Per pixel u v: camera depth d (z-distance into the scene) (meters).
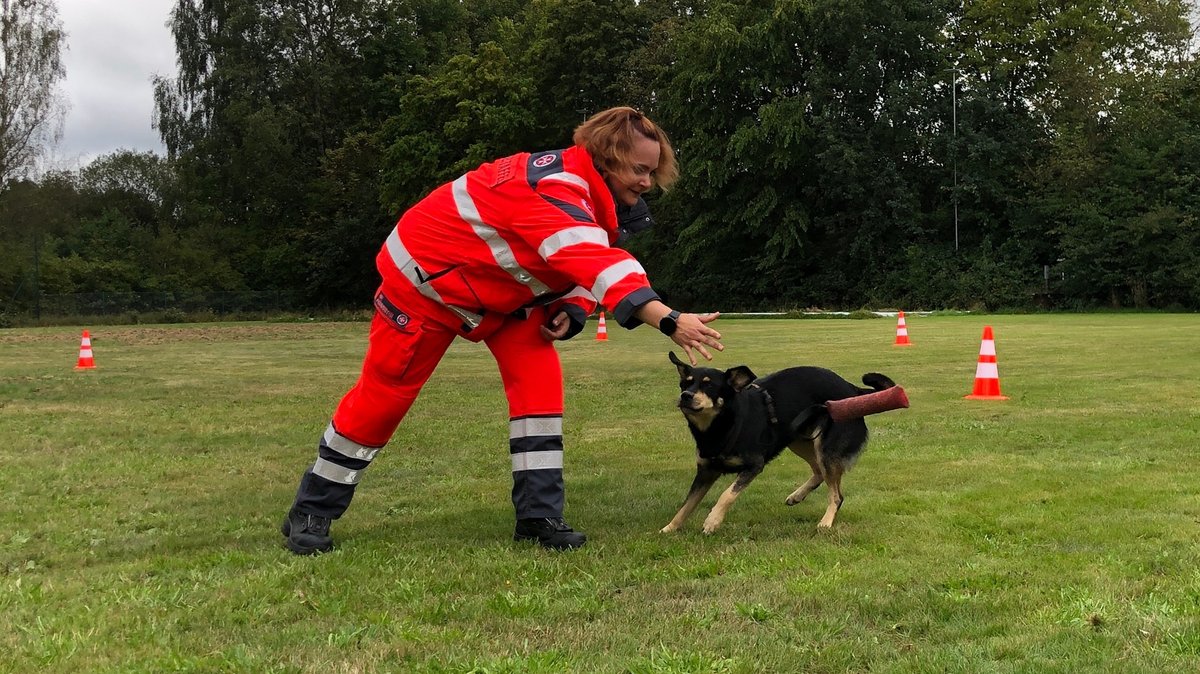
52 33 43.62
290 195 52.31
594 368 14.45
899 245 39.56
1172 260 34.44
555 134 45.50
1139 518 4.58
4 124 42.59
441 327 4.35
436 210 4.27
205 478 6.38
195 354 20.00
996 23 40.03
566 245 3.97
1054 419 8.24
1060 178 36.75
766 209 38.84
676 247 43.50
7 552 4.35
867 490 5.60
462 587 3.68
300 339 26.66
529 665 2.73
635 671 2.70
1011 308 36.16
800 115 36.81
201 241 51.25
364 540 4.53
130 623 3.19
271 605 3.45
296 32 51.97
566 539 4.38
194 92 53.38
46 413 9.98
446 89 45.97
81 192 53.44
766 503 5.40
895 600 3.36
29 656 2.86
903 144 38.19
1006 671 2.67
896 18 37.22
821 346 17.55
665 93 41.09
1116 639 2.91
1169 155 35.50
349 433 4.41
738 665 2.73
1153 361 13.45
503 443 7.83
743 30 38.06
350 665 2.75
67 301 43.91
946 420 8.30
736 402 4.74
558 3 43.44
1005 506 4.97
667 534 4.64
